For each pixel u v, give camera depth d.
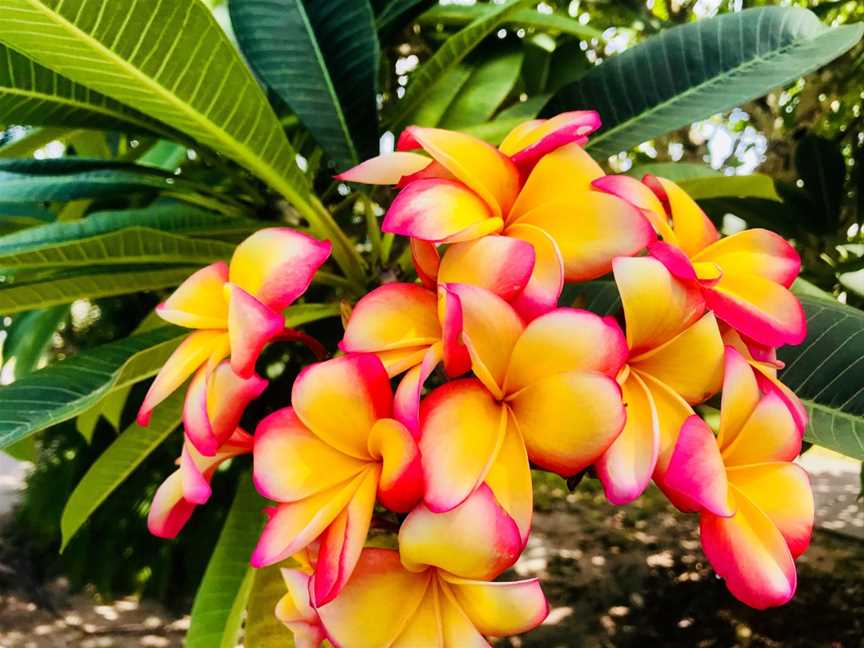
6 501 2.08
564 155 0.26
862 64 1.00
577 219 0.25
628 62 0.42
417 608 0.22
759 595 0.22
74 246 0.37
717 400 0.28
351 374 0.23
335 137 0.41
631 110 0.42
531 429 0.22
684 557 1.85
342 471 0.23
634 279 0.23
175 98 0.32
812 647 1.42
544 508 2.24
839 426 0.30
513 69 0.58
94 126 0.45
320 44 0.41
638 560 1.85
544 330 0.22
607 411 0.21
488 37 0.61
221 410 0.25
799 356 0.32
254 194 0.54
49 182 0.46
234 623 0.41
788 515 0.23
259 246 0.26
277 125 0.35
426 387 0.38
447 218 0.24
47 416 0.32
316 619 0.25
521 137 0.28
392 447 0.21
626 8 0.98
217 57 0.31
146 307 1.05
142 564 1.29
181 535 1.12
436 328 0.24
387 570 0.22
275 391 0.65
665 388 0.24
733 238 0.27
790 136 1.01
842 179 0.65
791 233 0.66
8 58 0.39
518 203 0.26
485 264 0.24
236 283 0.26
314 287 0.53
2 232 0.64
